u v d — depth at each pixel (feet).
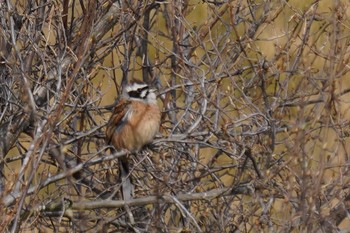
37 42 43.04
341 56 35.94
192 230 37.47
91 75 44.04
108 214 44.34
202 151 49.24
